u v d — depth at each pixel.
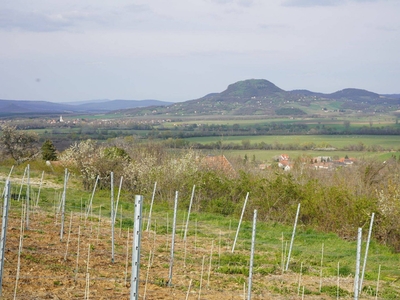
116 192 29.30
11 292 8.91
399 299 12.80
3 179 29.73
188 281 11.77
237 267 13.93
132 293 6.78
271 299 11.20
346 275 15.11
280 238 20.55
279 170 28.80
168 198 27.97
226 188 27.17
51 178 32.47
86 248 13.65
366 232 22.02
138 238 6.79
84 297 9.10
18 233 14.09
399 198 22.17
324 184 26.97
